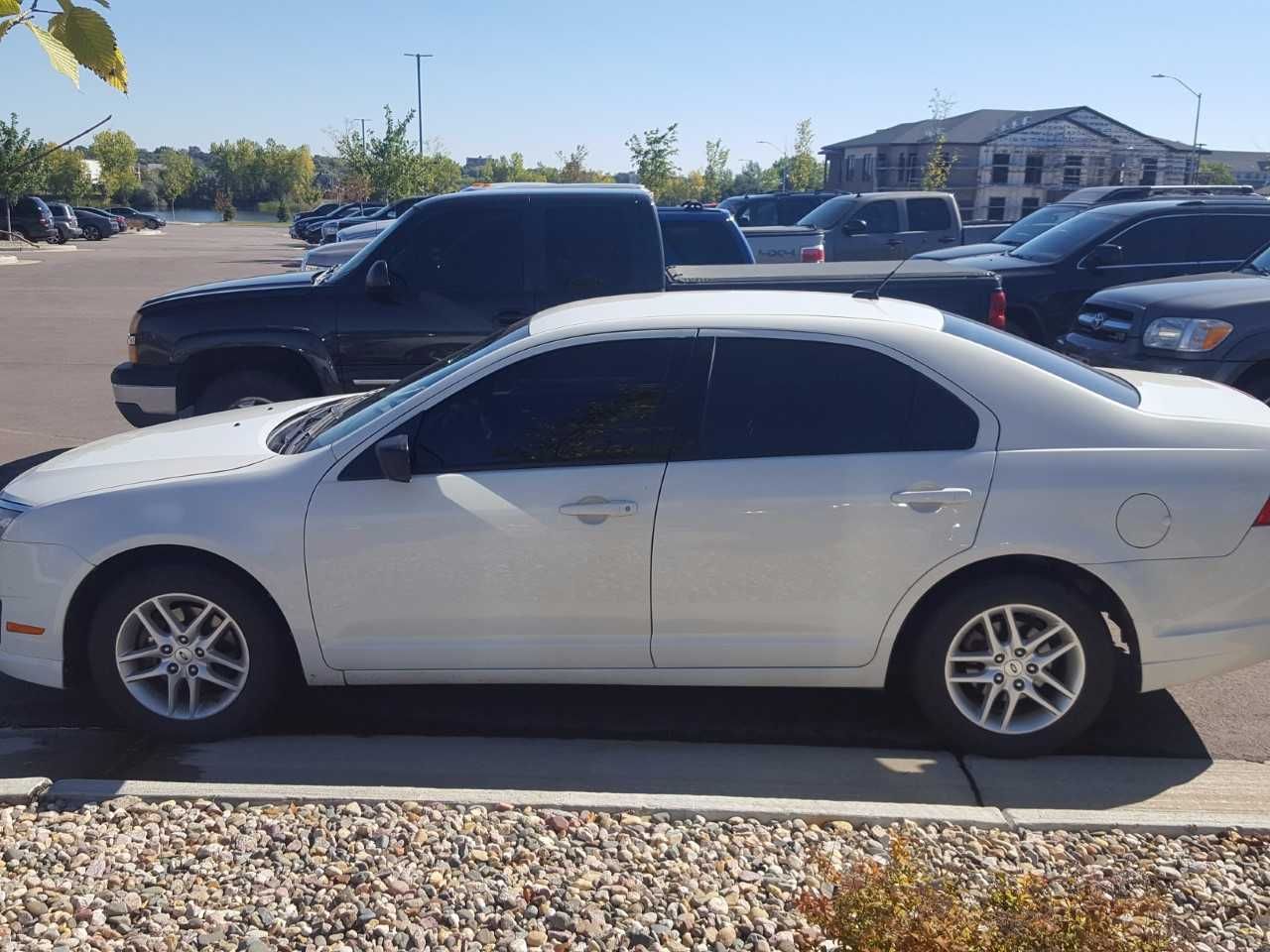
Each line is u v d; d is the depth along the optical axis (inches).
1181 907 133.7
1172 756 180.5
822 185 2397.9
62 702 203.3
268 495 175.8
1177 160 2363.4
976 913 114.2
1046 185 2340.1
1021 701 176.6
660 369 177.2
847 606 172.4
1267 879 139.8
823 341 176.1
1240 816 152.8
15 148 1632.6
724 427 174.4
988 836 148.8
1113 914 109.3
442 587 175.5
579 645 177.2
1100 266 508.4
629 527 172.1
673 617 175.0
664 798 156.3
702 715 196.9
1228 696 202.2
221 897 136.8
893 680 207.5
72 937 129.6
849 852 145.3
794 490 170.1
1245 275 391.2
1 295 983.6
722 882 139.5
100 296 980.6
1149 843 147.9
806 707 199.5
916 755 179.8
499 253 328.2
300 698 203.9
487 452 176.7
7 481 350.0
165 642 180.7
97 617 178.7
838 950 119.1
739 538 171.2
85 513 177.3
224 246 1943.9
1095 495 167.5
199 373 338.3
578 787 170.6
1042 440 170.7
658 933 129.3
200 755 179.8
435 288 326.3
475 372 178.2
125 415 334.0
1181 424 173.5
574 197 330.3
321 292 327.0
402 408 178.2
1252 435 173.2
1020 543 167.8
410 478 173.9
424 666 179.9
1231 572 169.6
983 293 331.6
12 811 155.3
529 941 128.6
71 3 88.1
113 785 160.7
